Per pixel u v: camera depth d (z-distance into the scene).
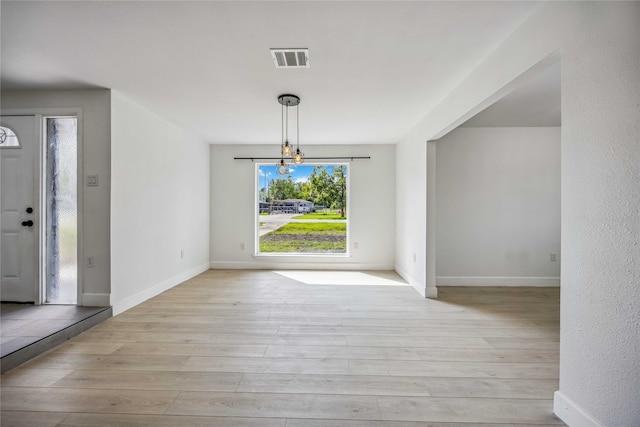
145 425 1.59
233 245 5.72
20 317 2.85
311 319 3.12
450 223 4.65
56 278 3.28
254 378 2.03
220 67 2.61
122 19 1.95
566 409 1.59
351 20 1.96
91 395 1.84
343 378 2.04
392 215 5.63
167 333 2.76
